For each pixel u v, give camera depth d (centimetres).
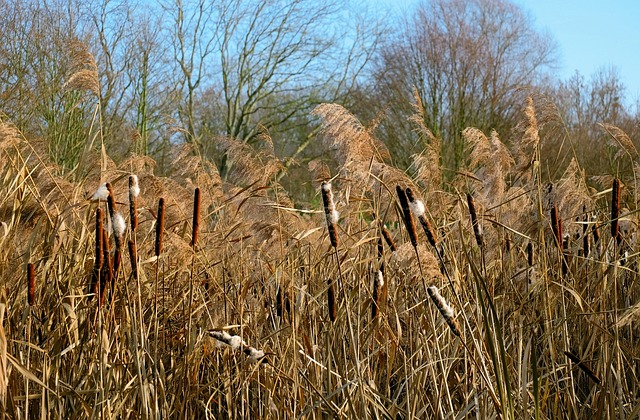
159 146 2153
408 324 525
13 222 487
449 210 643
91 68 583
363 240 493
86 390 442
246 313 539
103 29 1922
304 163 2812
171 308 537
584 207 625
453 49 2717
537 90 604
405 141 2789
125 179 568
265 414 474
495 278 565
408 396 445
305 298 537
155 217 525
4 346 398
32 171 520
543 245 491
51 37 1625
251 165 632
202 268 558
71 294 473
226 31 2955
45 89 1514
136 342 426
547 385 444
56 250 494
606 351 451
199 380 537
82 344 461
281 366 478
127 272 505
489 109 2736
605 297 498
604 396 427
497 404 390
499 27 2788
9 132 502
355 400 467
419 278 507
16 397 425
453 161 2633
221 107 3181
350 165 512
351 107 3006
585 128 2316
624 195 682
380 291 475
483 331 466
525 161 604
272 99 3266
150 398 461
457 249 559
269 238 567
